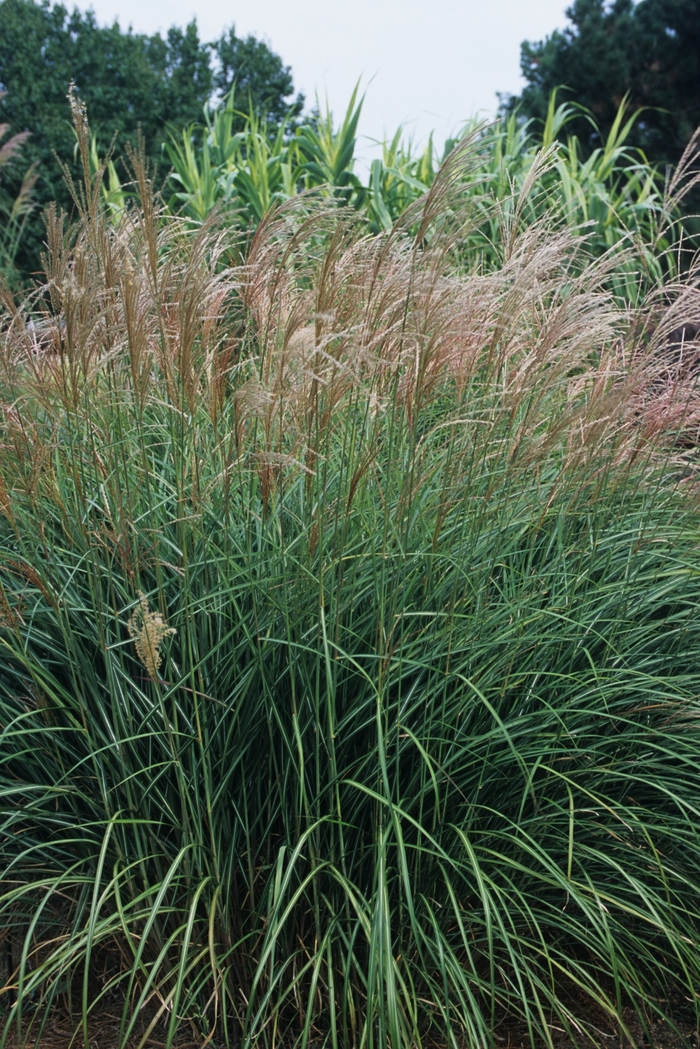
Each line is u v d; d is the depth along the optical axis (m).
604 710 3.04
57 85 22.52
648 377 3.46
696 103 20.61
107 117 23.44
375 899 2.50
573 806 2.86
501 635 2.89
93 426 3.03
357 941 2.71
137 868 2.77
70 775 2.90
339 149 7.83
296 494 3.17
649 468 3.76
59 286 2.76
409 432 2.88
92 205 2.72
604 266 3.39
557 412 3.62
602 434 3.20
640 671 3.27
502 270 3.15
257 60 31.81
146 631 2.35
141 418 2.85
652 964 3.05
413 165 8.48
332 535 2.93
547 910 2.91
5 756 3.00
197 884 2.65
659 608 3.65
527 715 2.78
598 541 3.37
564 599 3.17
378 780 2.65
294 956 2.63
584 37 21.16
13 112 22.06
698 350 3.59
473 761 2.71
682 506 3.83
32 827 2.83
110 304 2.81
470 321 2.96
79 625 2.97
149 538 3.00
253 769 2.84
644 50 20.38
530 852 2.54
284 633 2.80
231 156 8.52
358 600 2.98
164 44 27.78
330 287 2.66
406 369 2.96
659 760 3.02
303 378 2.65
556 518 3.54
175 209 8.34
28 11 22.72
